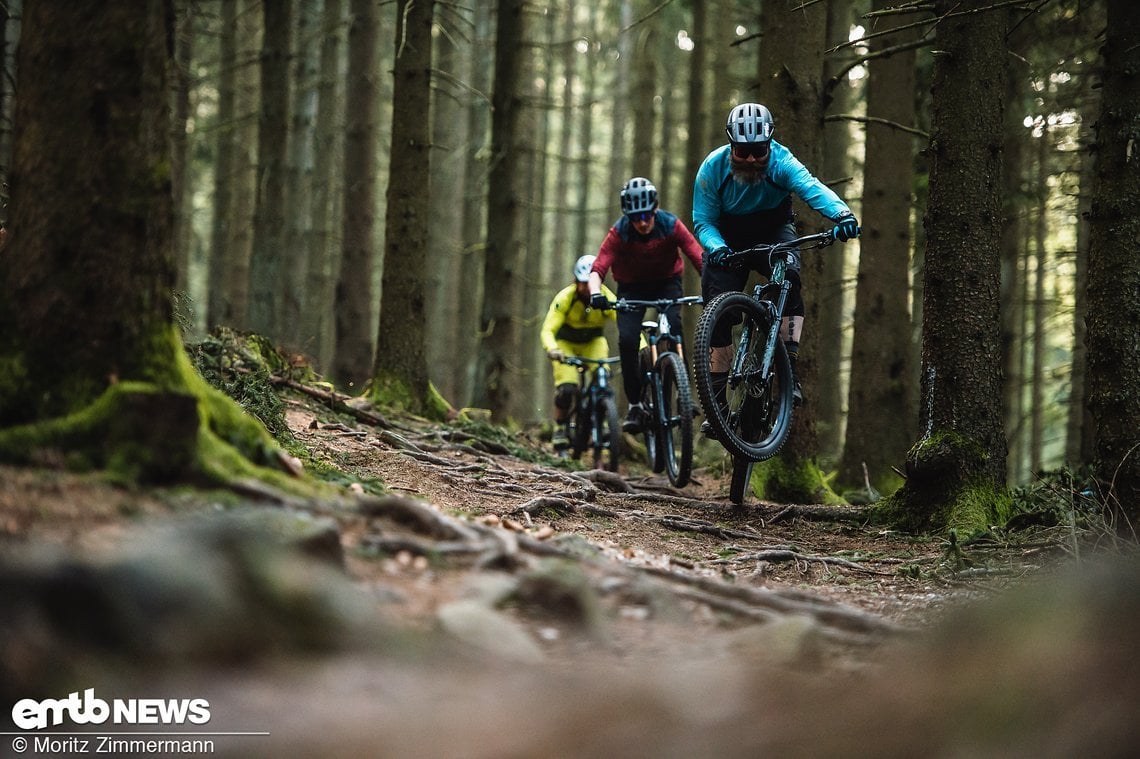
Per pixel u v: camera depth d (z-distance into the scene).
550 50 28.48
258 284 15.37
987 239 7.54
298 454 6.54
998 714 1.80
